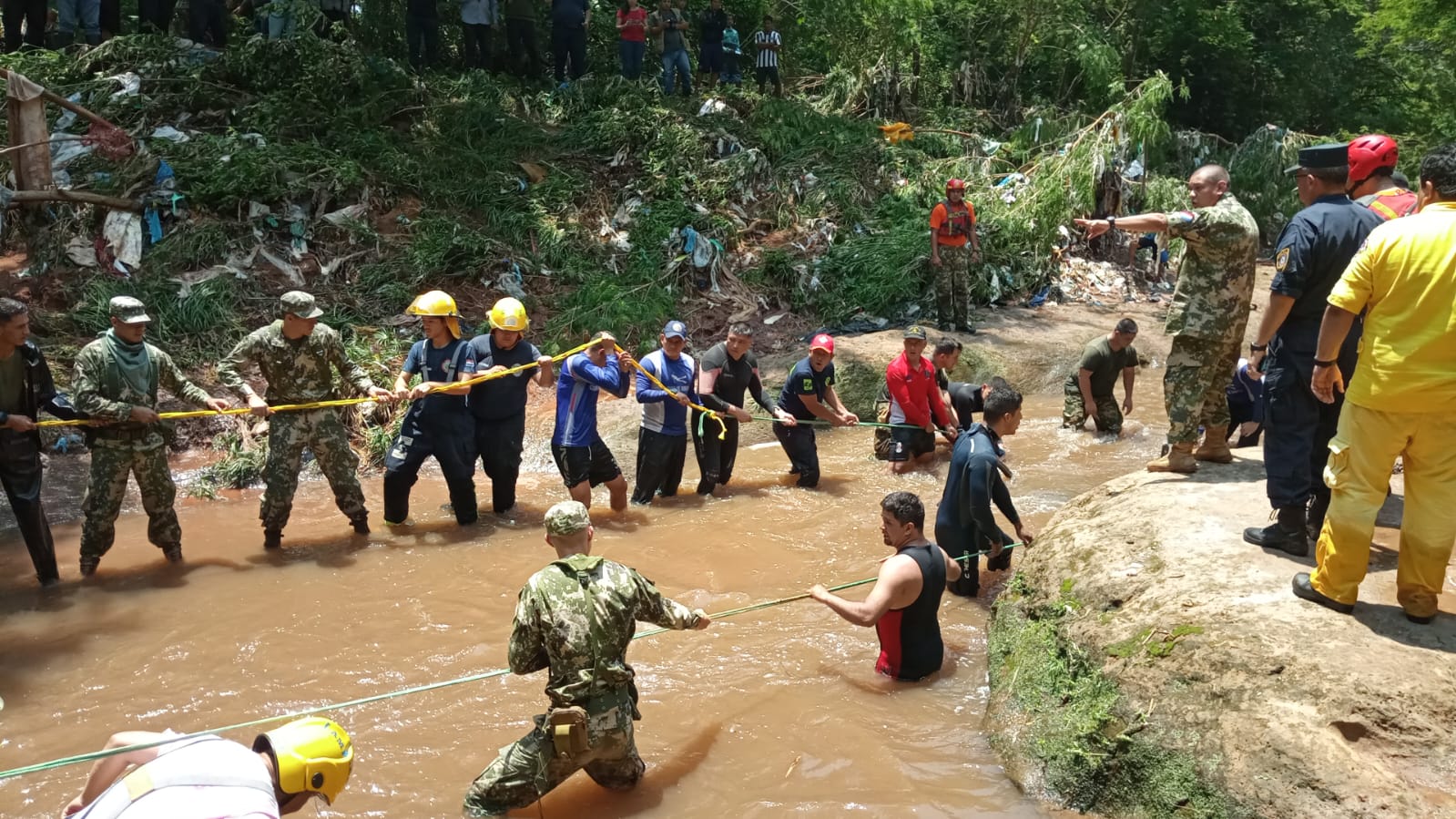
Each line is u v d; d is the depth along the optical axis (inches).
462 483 295.0
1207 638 161.0
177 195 432.1
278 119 493.4
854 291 503.5
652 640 224.1
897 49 759.1
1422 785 132.9
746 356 332.8
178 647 218.7
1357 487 151.7
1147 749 156.9
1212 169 199.6
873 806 164.2
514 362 295.6
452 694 200.1
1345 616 158.1
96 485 253.9
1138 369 482.0
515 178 523.5
